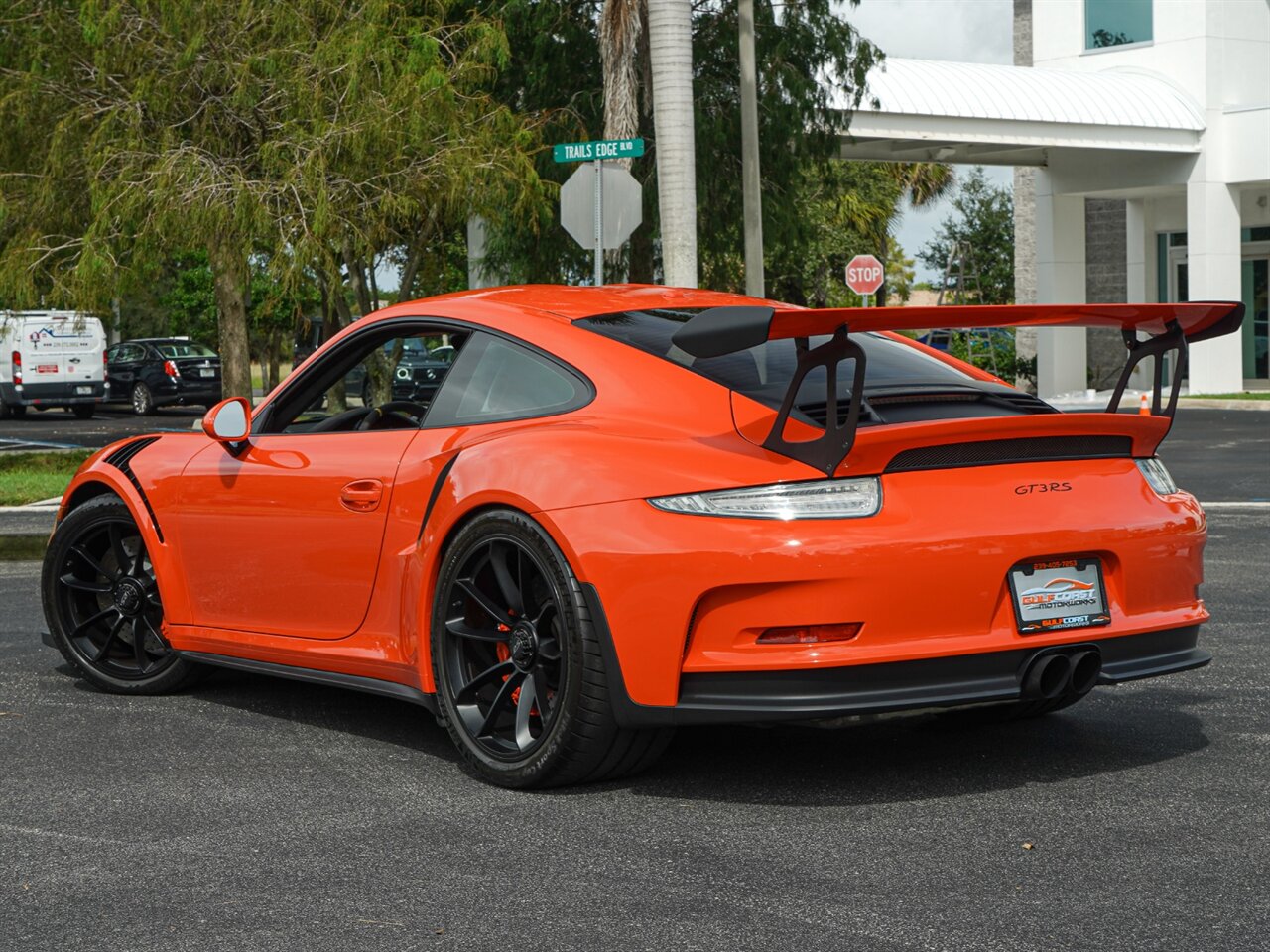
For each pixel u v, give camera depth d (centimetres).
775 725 528
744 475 412
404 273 2133
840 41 2266
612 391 454
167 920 350
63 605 613
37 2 1784
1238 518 1165
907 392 455
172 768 489
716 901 356
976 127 2744
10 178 1797
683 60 1638
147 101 1705
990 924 338
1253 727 521
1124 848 391
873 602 404
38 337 3325
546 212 1869
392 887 371
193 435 591
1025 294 3531
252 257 1781
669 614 412
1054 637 426
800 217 2373
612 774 452
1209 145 2941
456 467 466
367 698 593
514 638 454
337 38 1725
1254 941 327
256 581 541
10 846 408
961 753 491
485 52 1838
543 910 352
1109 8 3100
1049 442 436
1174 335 461
